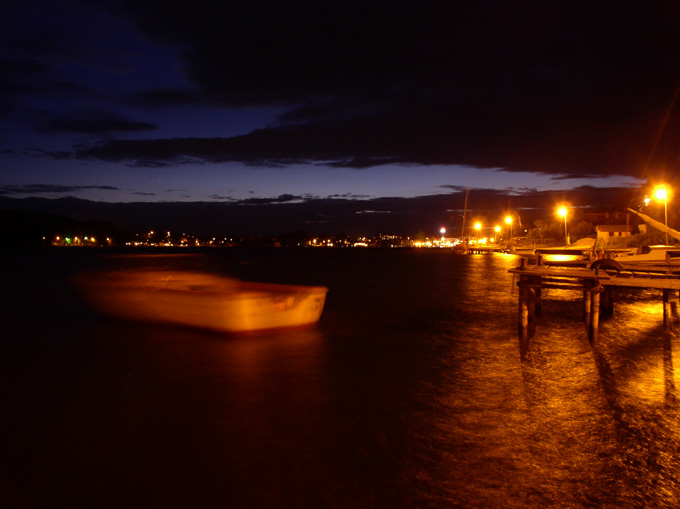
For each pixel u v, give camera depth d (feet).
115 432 27.17
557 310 73.56
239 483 21.50
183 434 26.81
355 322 64.64
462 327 60.90
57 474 22.40
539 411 30.14
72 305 81.15
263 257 418.31
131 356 44.93
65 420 29.01
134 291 59.62
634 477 21.72
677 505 19.52
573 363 42.29
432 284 128.06
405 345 49.88
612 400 32.12
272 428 27.61
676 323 62.08
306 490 20.85
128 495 20.62
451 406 31.19
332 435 26.53
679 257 69.31
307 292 57.62
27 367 40.98
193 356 44.75
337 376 38.22
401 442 25.55
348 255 487.20
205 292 55.93
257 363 42.37
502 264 232.32
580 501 19.81
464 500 19.95
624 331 57.16
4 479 21.99
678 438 25.85
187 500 20.20
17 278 145.07
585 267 58.65
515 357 44.65
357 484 21.30
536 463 23.07
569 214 274.77
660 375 38.27
